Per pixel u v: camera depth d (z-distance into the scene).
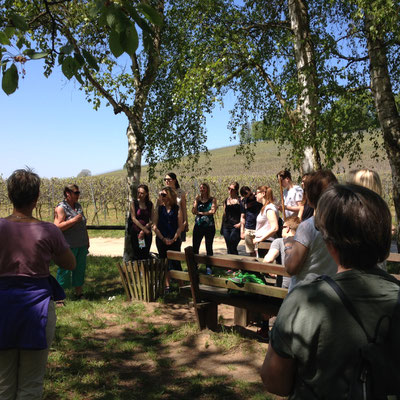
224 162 65.69
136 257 7.08
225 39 8.75
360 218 1.26
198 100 8.35
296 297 1.29
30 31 6.58
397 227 6.91
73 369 4.11
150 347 4.64
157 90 8.93
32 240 2.58
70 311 5.92
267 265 4.13
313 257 2.76
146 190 7.02
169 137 8.86
